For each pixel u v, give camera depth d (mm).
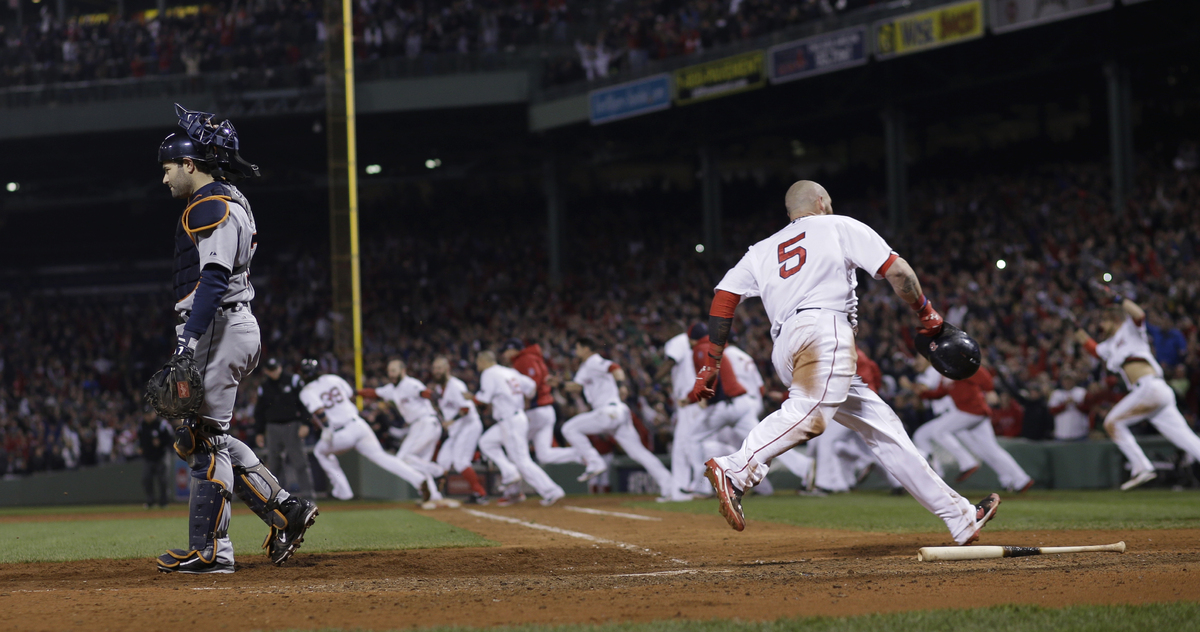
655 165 60688
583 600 6648
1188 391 26422
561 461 24500
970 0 36531
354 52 53812
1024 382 29391
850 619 5570
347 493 25094
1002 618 5535
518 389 22922
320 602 6738
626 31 50562
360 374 31422
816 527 13672
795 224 9242
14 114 53094
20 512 29375
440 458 24828
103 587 7883
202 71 53344
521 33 53250
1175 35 37781
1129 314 20219
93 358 55094
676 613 6062
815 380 8789
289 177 61281
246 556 10234
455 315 53469
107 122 52312
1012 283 36625
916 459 9219
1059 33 40000
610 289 51031
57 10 67688
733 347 23281
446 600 6762
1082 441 26812
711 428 23078
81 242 66250
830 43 40469
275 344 54188
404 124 53969
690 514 17500
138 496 34781
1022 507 16781
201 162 8602
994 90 49062
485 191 61750
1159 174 40469
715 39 46562
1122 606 5836
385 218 61000
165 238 65812
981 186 45812
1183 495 21531
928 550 8328
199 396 8125
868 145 57406
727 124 49750
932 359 9344
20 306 60562
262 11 53625
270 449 24609
